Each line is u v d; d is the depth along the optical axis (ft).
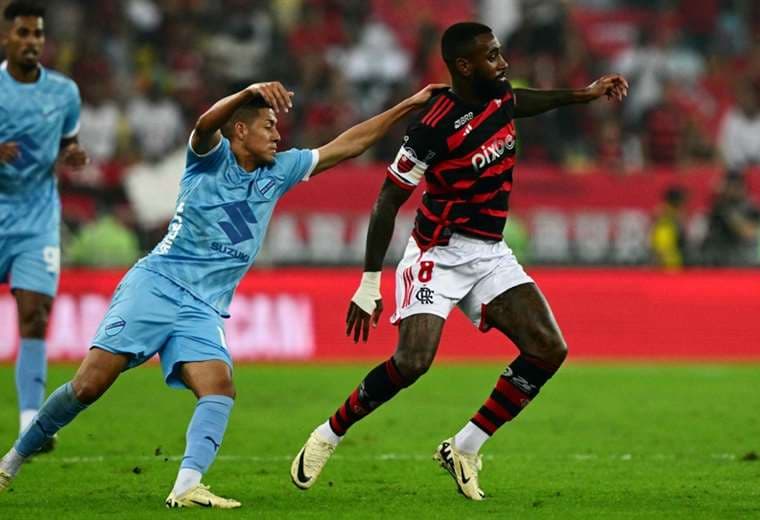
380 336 201.77
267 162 81.15
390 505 82.17
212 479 93.86
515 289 85.35
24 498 84.07
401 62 288.30
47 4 273.75
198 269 80.23
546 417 135.33
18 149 106.93
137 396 150.82
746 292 212.64
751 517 77.97
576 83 273.13
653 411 140.87
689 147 261.44
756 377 177.99
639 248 221.05
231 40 269.44
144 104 250.16
